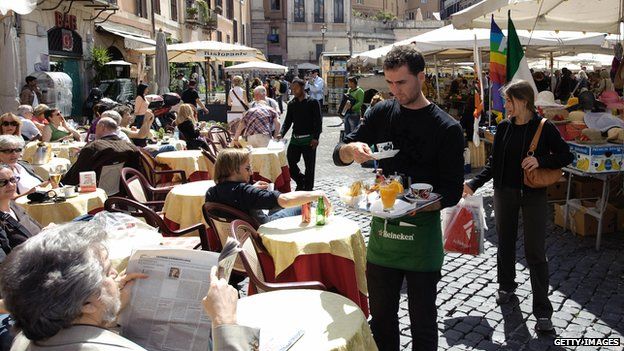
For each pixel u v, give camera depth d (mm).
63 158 8109
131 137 9445
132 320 2193
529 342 4012
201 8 32000
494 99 7043
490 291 5004
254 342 1829
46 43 14898
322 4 61719
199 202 5566
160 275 2225
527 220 4133
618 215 6609
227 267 2016
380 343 3078
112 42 20234
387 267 2984
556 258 5836
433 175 2898
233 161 4344
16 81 10133
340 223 4133
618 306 4605
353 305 2764
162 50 15953
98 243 1759
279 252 3689
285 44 61688
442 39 11000
